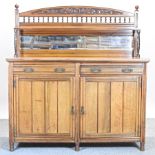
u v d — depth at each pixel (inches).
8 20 170.6
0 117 174.7
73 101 128.0
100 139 129.6
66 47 143.9
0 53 171.9
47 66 126.9
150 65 174.2
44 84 127.6
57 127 128.9
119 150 129.6
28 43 142.7
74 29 142.8
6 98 174.7
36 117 128.4
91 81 127.7
